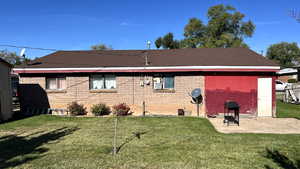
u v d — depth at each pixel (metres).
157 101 13.84
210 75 13.38
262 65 12.74
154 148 7.02
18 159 6.13
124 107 13.41
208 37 45.44
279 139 7.98
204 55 15.43
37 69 13.89
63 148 7.07
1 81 11.94
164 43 36.06
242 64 12.91
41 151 6.79
